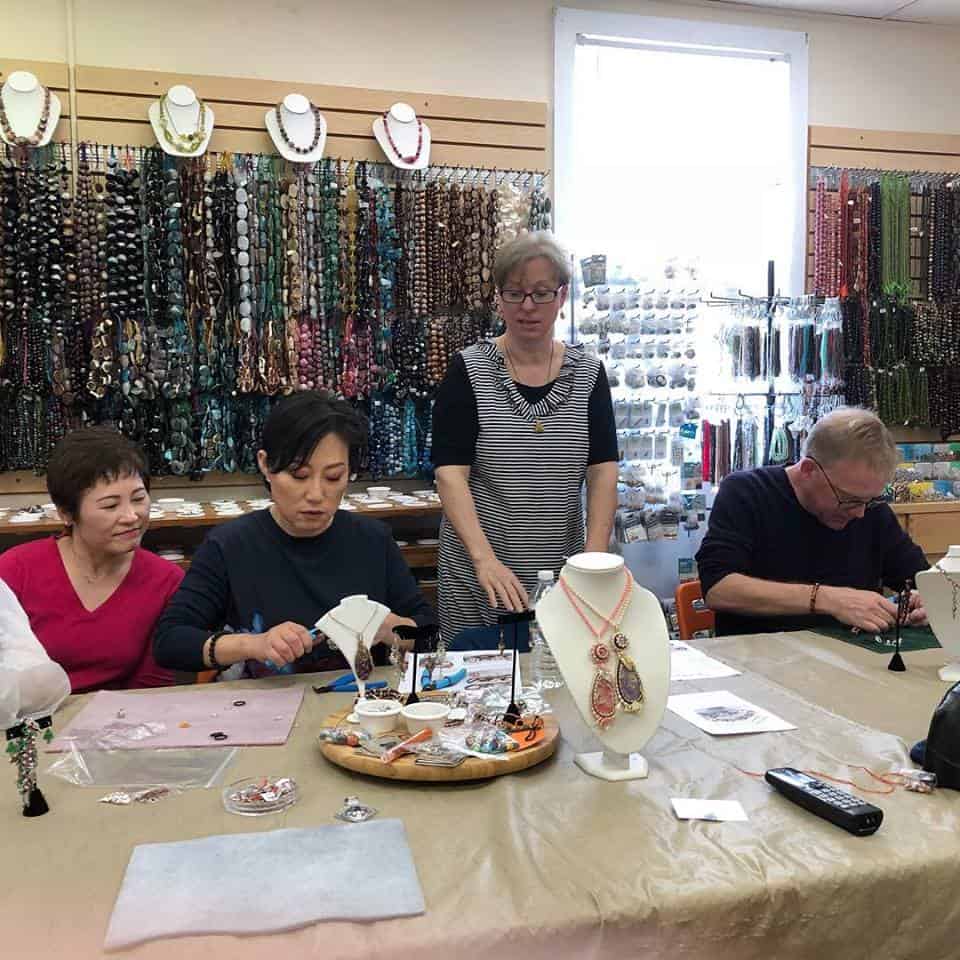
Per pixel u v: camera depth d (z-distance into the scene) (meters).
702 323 4.08
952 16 4.40
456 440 2.39
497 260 2.36
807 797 1.18
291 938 0.90
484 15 3.93
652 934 0.96
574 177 4.07
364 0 3.79
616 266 3.86
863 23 4.42
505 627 2.11
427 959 0.90
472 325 3.75
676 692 1.69
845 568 2.38
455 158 3.91
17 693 1.13
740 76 4.27
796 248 4.34
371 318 3.67
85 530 1.84
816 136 4.35
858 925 1.03
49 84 3.45
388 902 0.95
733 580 2.26
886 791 1.25
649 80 4.17
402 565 2.06
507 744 1.33
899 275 4.30
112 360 3.38
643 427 3.91
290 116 3.59
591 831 1.12
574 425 2.41
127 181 3.33
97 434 1.88
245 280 3.48
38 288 3.28
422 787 1.26
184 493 3.73
